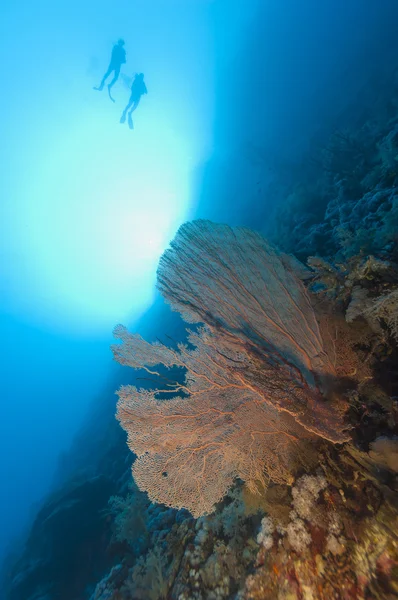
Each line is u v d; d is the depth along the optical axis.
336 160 9.03
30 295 64.88
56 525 7.84
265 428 2.49
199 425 2.62
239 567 2.58
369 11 20.66
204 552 3.00
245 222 17.69
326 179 9.38
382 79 12.80
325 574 1.99
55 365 61.34
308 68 25.38
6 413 58.25
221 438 2.58
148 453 2.67
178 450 2.64
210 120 37.72
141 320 29.06
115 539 5.94
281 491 2.50
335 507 2.13
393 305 2.16
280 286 2.69
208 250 2.96
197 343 2.86
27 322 64.81
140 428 2.68
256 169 22.55
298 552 2.17
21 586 7.17
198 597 2.67
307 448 2.42
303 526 2.21
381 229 3.23
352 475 2.15
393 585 1.74
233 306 2.75
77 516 7.93
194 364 2.82
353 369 2.36
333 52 23.45
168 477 2.60
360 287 2.52
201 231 3.05
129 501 5.44
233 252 2.89
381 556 1.83
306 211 9.11
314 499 2.22
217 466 2.59
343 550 1.99
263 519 2.49
